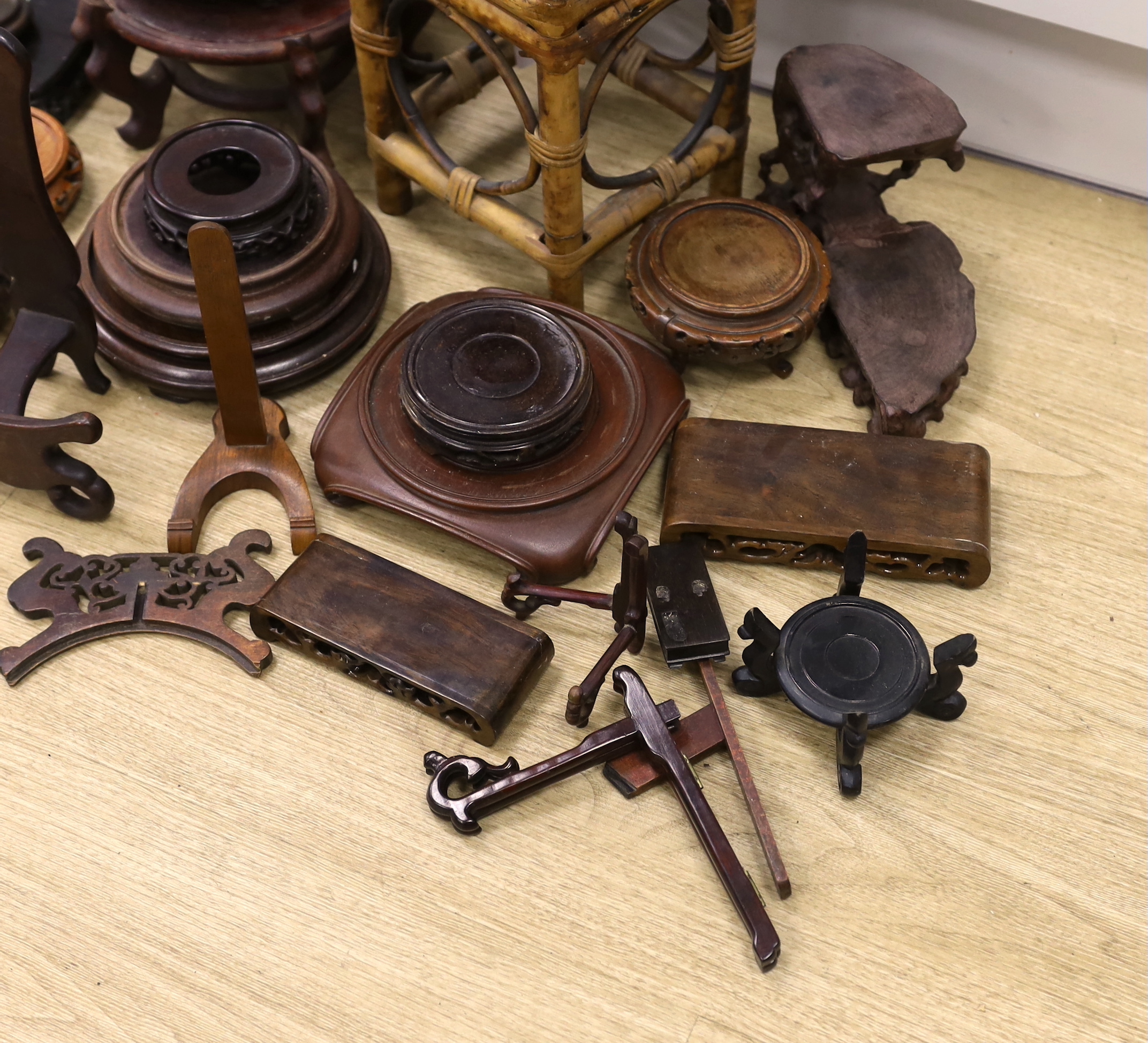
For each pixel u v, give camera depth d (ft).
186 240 3.84
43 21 4.79
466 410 3.62
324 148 4.48
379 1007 3.20
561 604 3.76
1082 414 4.12
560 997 3.21
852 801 3.46
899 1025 3.18
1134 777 3.51
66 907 3.32
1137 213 4.62
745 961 3.25
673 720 3.43
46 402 4.09
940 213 4.58
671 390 3.92
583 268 4.38
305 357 4.03
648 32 4.94
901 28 4.56
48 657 3.64
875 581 3.80
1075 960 3.27
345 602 3.56
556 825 3.43
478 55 4.42
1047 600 3.77
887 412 3.87
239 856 3.39
